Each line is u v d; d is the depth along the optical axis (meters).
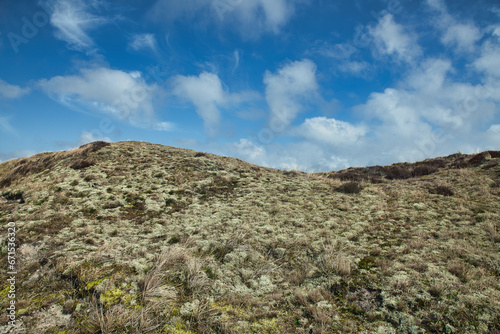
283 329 5.39
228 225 10.91
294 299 6.36
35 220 11.14
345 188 16.05
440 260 7.30
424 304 5.63
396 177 21.41
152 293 6.32
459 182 14.80
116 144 24.75
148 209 13.05
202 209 13.30
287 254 8.53
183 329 5.38
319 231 10.05
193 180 17.83
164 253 8.27
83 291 6.46
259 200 14.38
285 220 11.28
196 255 8.34
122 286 6.59
